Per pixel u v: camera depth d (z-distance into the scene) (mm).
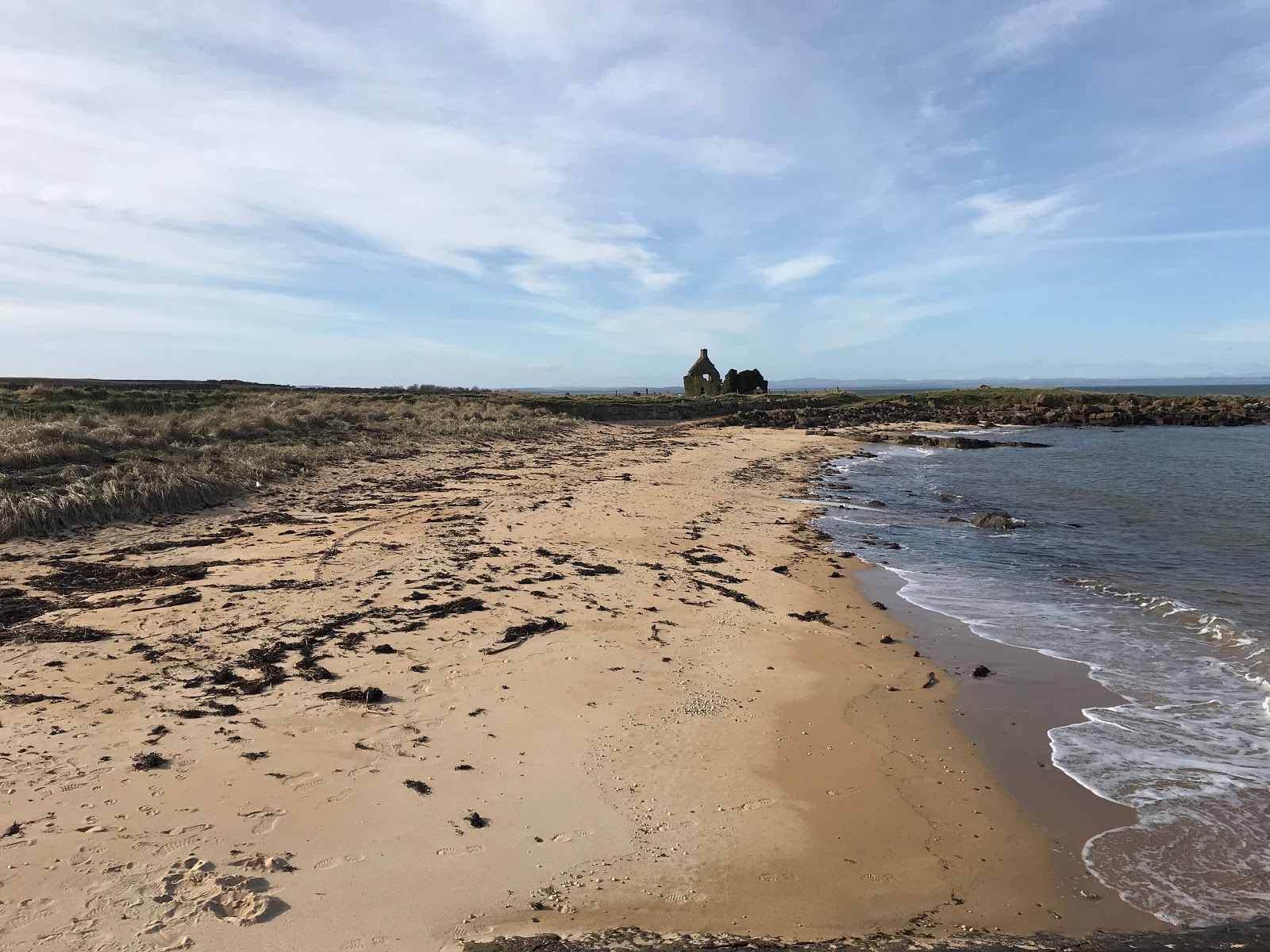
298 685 6742
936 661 8734
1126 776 6113
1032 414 58906
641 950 3719
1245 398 72875
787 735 6586
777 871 4664
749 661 8352
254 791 5027
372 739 5863
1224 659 8852
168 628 7965
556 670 7582
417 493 17672
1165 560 14016
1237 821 5477
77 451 15188
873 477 26828
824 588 11734
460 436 29672
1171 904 4543
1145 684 8086
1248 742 6738
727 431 46062
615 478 22719
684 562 12703
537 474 22234
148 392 32219
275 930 3764
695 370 71812
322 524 13695
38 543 11055
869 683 7910
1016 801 5691
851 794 5672
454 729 6156
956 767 6199
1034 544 15422
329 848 4492
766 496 21188
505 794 5270
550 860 4586
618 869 4551
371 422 29344
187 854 4297
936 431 49781
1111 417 56531
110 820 4555
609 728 6418
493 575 10859
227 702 6312
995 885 4664
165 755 5391
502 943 3732
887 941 4000
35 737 5500
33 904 3773
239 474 16750
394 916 3957
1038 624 10188
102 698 6227
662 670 7832
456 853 4566
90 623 7988
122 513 12797
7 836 4305
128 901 3850
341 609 8859
